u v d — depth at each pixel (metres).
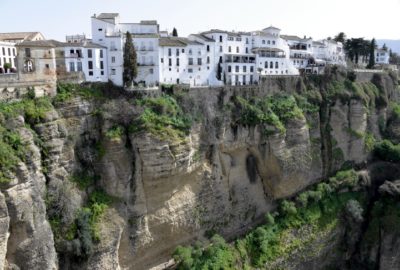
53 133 40.75
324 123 70.31
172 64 60.16
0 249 33.09
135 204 45.72
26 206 35.22
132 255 45.75
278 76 66.62
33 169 37.41
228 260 50.56
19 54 45.88
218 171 55.09
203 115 54.16
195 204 51.44
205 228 53.19
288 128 61.41
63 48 48.91
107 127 45.28
